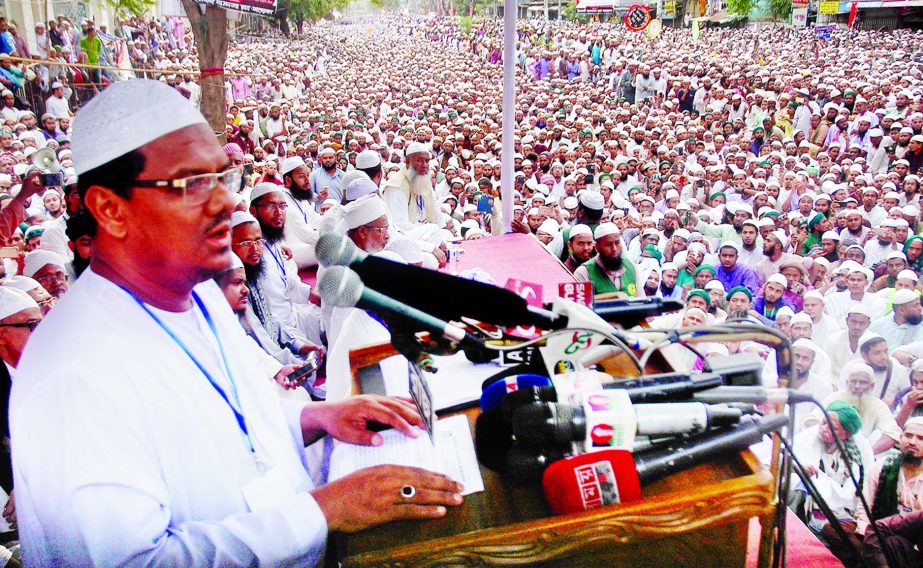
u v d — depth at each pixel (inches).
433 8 3149.6
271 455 61.2
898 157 510.0
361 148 539.2
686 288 274.5
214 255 52.0
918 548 137.9
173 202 48.6
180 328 56.1
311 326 184.9
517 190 416.5
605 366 75.9
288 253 197.8
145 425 51.1
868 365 182.9
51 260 186.5
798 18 1620.3
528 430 56.3
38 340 51.6
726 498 54.3
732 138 585.0
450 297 53.0
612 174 460.4
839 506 150.3
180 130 48.2
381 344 84.6
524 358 73.2
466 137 568.7
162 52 1051.9
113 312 51.9
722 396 59.3
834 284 247.6
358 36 2479.1
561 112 697.6
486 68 1274.6
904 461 148.5
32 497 48.9
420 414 65.4
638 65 892.6
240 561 50.9
